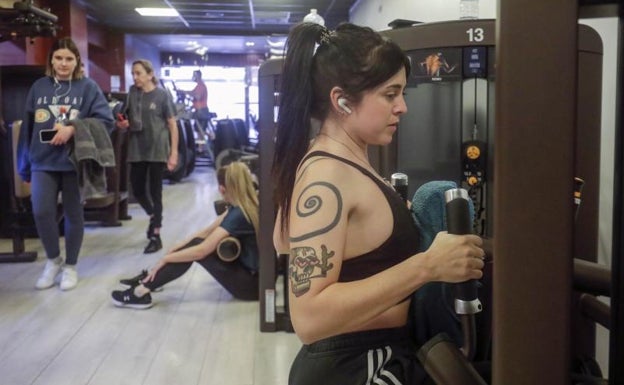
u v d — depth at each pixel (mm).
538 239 547
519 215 547
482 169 1994
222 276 3514
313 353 1042
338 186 977
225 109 17828
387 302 900
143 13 10688
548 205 542
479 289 1154
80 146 3615
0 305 3455
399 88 1027
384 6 7230
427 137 2031
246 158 5379
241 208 3500
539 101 535
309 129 1074
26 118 3762
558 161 538
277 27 12391
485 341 1170
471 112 1991
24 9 3922
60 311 3363
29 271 4199
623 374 588
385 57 1005
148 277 3426
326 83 1031
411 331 1091
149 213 4914
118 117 4918
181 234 5586
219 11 10445
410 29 2018
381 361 1010
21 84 5266
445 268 879
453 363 839
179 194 8469
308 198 973
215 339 2961
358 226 992
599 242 1977
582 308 1172
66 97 3697
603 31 1952
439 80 1994
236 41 14141
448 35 1969
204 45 15023
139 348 2844
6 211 5320
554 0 527
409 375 1003
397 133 2041
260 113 2920
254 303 3531
